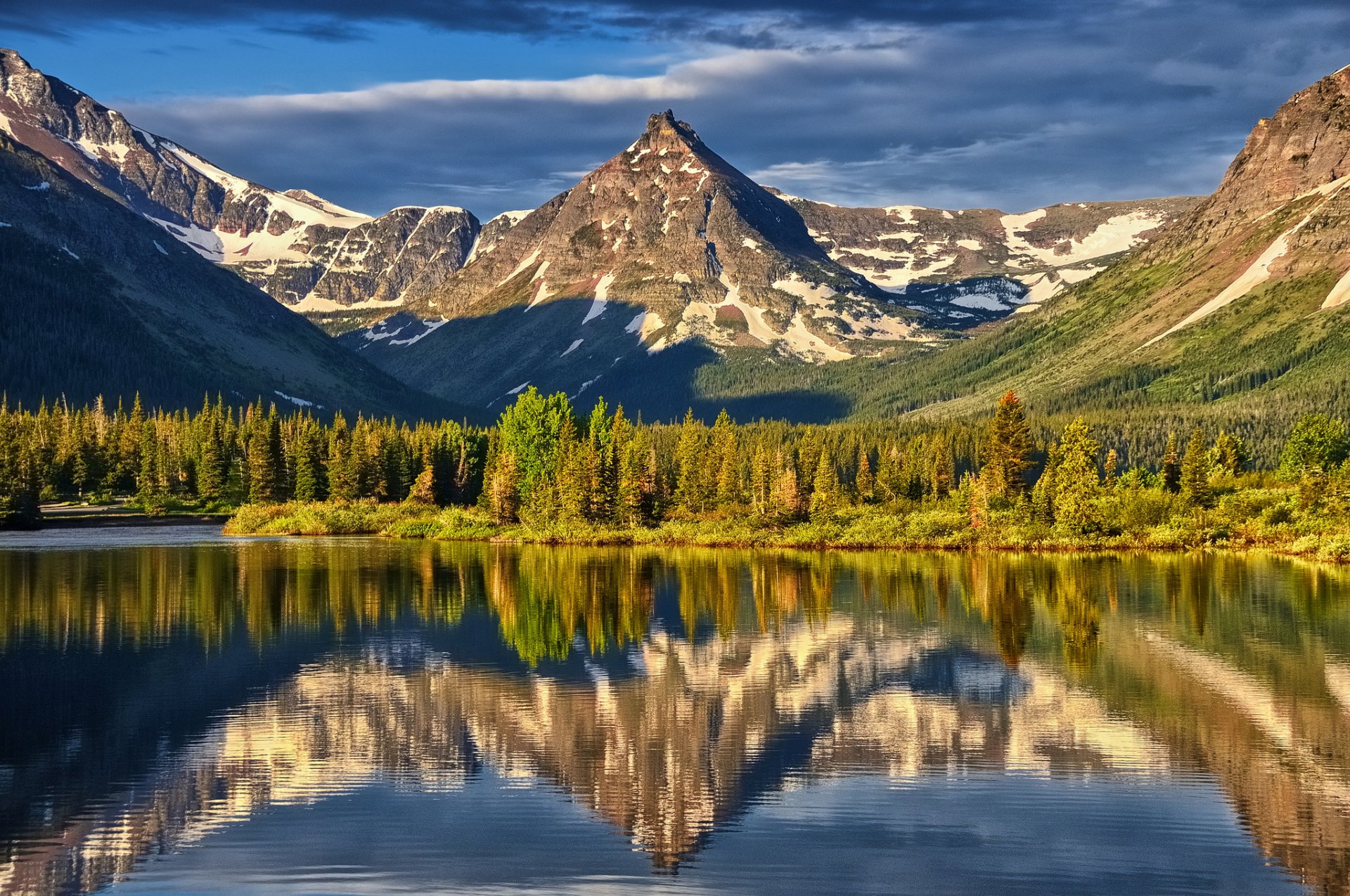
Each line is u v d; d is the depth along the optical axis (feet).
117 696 183.62
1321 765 150.92
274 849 125.70
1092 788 143.74
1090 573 327.47
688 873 120.47
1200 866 121.80
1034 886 117.60
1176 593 285.02
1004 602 273.95
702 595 289.53
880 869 121.49
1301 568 337.93
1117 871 120.67
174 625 243.19
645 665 207.82
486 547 439.63
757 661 210.59
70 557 385.50
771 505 476.95
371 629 239.91
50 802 138.51
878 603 275.18
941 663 208.95
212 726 167.94
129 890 116.37
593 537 455.22
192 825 132.05
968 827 131.95
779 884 118.01
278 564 363.56
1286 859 123.13
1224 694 184.55
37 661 207.72
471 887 117.08
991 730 167.43
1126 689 189.06
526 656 214.48
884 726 170.19
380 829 131.13
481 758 155.12
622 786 145.18
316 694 186.09
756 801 140.15
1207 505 469.57
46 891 116.06
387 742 161.17
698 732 166.91
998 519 431.84
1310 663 204.95
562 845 127.34
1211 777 147.02
